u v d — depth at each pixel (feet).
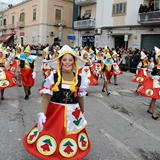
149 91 20.68
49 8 113.19
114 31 81.35
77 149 10.40
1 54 23.36
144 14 69.15
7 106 22.47
